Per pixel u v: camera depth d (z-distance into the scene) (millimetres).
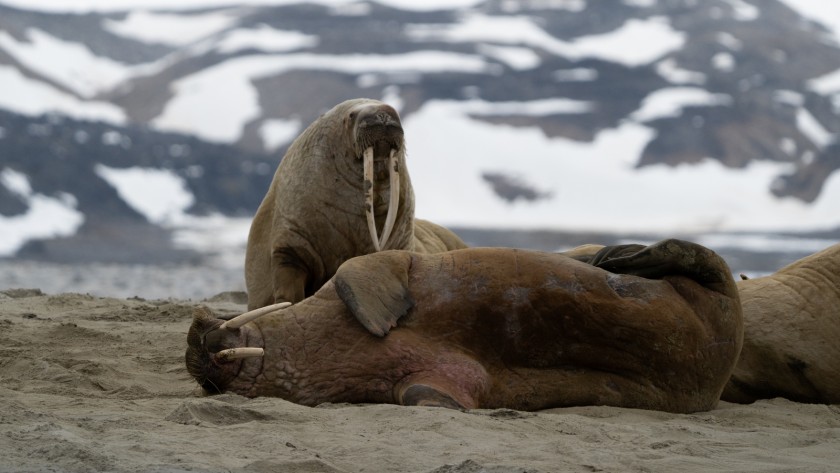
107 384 22969
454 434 17344
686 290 22078
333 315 21359
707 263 22062
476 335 21391
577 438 17891
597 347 21531
